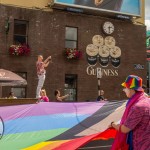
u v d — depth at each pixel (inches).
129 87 182.1
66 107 250.8
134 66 857.5
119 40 842.2
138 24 879.1
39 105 245.4
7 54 699.4
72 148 215.2
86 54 791.1
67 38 780.0
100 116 249.9
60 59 755.4
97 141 228.8
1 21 702.5
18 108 241.0
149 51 1068.5
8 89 693.3
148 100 177.9
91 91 788.0
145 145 171.6
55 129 238.5
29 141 227.6
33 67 720.3
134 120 170.9
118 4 835.4
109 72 818.8
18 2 727.7
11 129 232.8
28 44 724.7
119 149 178.7
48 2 758.5
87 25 800.3
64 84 754.8
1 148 221.1
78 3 780.6
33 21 735.1
